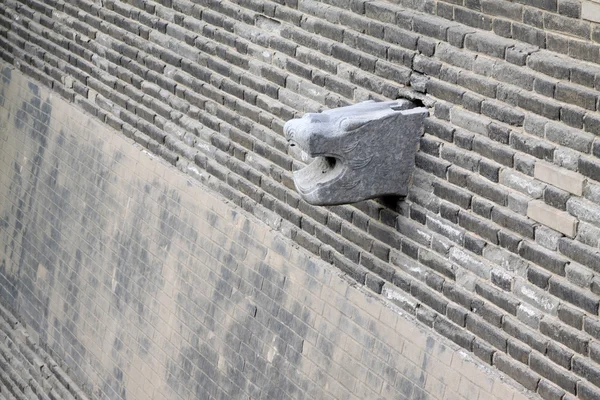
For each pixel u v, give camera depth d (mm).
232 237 24797
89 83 30109
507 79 17656
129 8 27844
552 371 17719
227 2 24281
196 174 26047
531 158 17516
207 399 25391
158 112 27234
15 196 34031
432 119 19297
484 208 18500
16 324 33656
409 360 20312
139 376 27844
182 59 26031
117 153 28984
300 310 22812
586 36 16250
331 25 21234
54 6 31406
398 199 20234
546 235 17469
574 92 16531
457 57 18531
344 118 19047
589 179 16641
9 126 34406
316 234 22500
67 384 30797
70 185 31125
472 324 19109
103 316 29375
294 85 22469
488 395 18797
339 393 21781
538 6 16938
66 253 31234
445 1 18703
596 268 16766
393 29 19750
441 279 19641
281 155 23203
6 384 33094
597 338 16969
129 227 28391
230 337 24734
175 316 26562
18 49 33594
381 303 20984
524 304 18078
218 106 25031
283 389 23188
